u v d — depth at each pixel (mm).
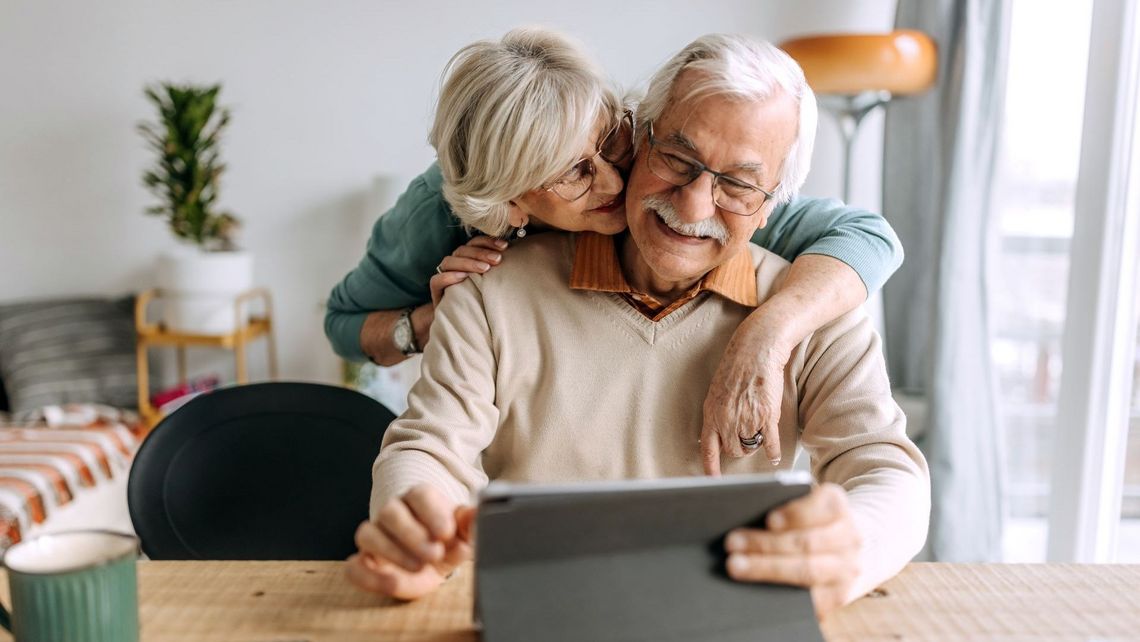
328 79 3578
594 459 1287
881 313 3424
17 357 3436
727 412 1181
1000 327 2693
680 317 1292
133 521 1413
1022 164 2576
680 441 1288
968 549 2650
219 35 3557
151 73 3574
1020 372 2676
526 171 1142
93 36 3555
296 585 1027
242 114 3600
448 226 1421
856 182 3426
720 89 1086
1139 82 2195
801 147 1163
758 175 1120
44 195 3652
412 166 3623
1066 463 2383
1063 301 2521
